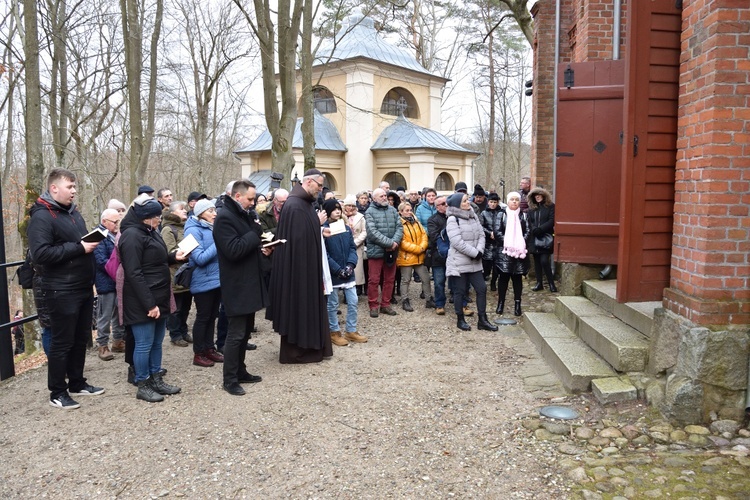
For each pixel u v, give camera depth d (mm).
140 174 12727
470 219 7227
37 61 10305
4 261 5926
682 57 4402
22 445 4160
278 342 6934
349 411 4660
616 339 4957
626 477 3439
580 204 6809
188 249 5270
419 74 26781
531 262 10008
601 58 7883
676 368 4230
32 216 4551
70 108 16844
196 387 5301
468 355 6191
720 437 3883
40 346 11562
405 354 6289
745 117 3932
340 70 24812
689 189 4258
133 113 12430
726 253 4008
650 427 4070
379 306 8297
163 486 3561
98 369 5973
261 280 5215
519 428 4246
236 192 5043
